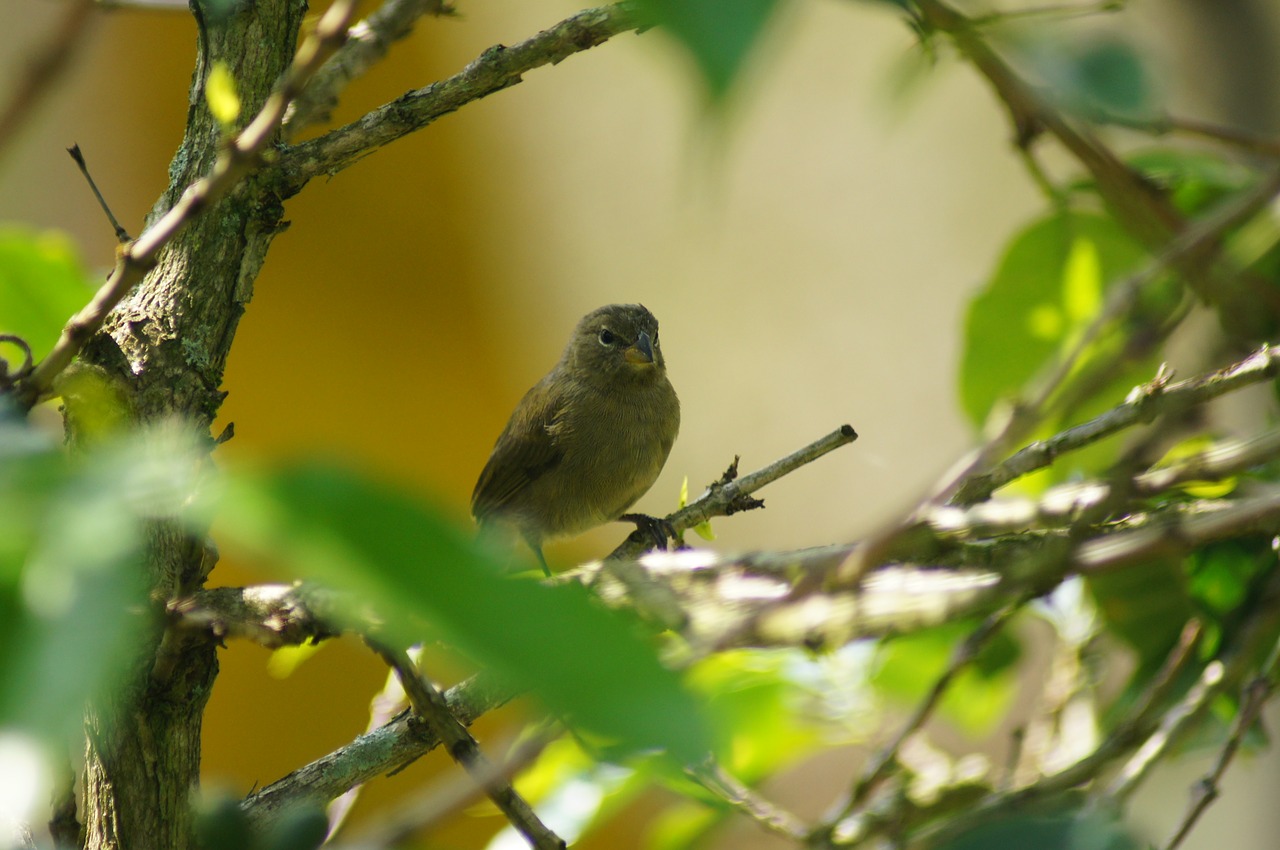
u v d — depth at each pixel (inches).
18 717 52.7
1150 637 262.5
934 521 146.9
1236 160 251.3
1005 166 661.9
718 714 68.2
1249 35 331.0
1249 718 211.6
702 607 145.6
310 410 783.1
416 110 212.2
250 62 217.8
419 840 122.0
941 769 280.1
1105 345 233.6
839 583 128.3
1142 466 199.5
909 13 105.4
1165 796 402.6
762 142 712.4
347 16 128.4
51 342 249.1
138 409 198.1
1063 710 285.7
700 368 737.6
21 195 722.2
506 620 58.4
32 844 162.6
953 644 286.7
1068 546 129.1
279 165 213.9
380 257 792.3
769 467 264.1
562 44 208.2
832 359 711.7
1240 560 254.8
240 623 175.0
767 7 52.2
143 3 210.5
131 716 185.2
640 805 591.5
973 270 671.8
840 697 285.7
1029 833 123.0
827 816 247.0
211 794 126.5
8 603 57.1
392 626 64.4
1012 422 148.1
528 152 781.3
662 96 745.0
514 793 154.6
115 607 56.4
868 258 703.1
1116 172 152.6
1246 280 169.2
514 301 797.9
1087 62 93.2
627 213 764.0
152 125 743.1
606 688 58.4
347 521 57.6
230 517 58.2
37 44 86.9
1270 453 142.1
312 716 690.8
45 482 63.0
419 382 800.9
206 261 212.2
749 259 730.8
